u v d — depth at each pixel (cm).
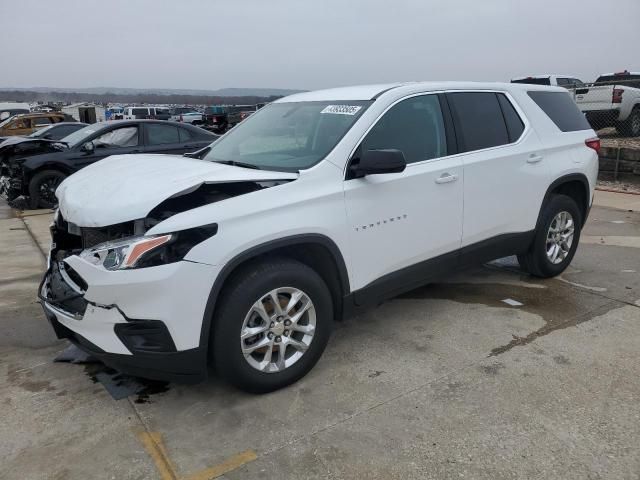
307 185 320
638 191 1000
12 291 516
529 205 456
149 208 278
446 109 404
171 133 1036
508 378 332
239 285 294
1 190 1059
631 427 280
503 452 263
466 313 434
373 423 289
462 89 422
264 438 279
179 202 299
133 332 276
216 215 284
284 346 318
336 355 367
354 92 394
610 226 728
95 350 287
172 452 270
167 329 276
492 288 491
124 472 256
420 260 385
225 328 292
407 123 378
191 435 283
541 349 369
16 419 300
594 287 489
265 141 383
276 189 309
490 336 392
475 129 420
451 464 256
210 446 274
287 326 318
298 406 307
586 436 274
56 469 259
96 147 1010
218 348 295
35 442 279
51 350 386
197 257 276
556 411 296
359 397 315
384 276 365
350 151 341
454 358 360
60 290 310
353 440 276
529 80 1603
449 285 501
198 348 286
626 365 345
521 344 377
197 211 283
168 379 290
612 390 315
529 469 252
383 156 321
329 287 346
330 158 334
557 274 516
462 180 398
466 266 424
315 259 338
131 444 277
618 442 269
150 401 317
